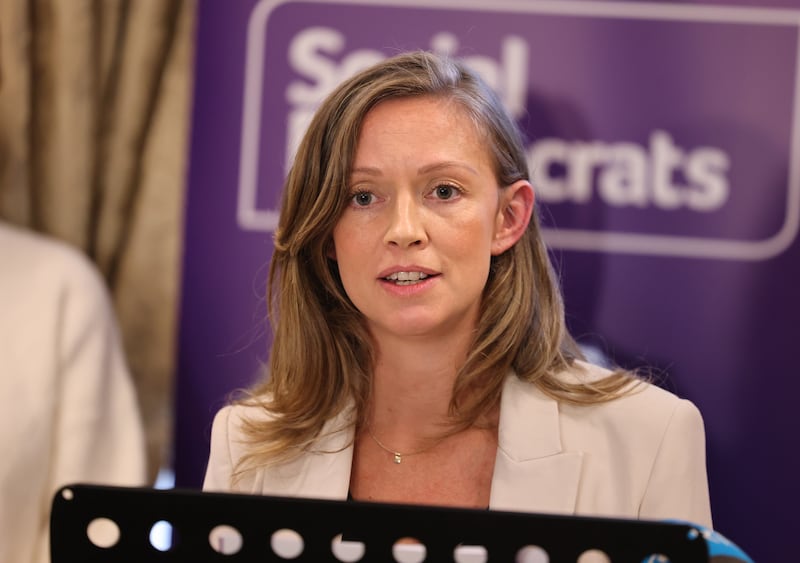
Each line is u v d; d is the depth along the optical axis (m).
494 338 5.67
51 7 9.75
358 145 5.36
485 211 5.39
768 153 9.23
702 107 9.26
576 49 9.34
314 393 5.95
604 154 9.34
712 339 9.34
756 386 9.34
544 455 5.61
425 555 3.80
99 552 3.91
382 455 5.93
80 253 9.54
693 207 9.30
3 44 9.69
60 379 8.81
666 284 9.34
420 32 9.47
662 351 9.37
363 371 5.98
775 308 9.28
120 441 9.01
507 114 5.76
